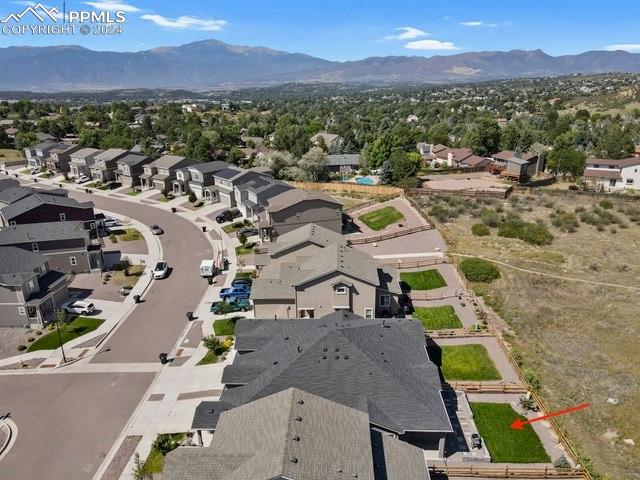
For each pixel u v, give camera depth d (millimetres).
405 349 32781
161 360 39000
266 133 173875
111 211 86250
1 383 36875
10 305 44938
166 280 56438
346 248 48156
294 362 29250
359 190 90562
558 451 28531
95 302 50781
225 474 21062
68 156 116562
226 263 61062
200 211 84625
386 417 26859
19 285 44188
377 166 111188
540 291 50094
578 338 41594
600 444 29422
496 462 27719
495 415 31688
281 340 33281
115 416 32844
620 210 72750
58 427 31906
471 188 89250
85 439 30750
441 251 60156
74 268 57938
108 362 39500
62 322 44656
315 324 35750
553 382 35375
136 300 50406
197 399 34344
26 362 39625
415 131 145750
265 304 43031
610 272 53781
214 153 123125
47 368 38781
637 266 55031
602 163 94500
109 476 27688
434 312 45688
